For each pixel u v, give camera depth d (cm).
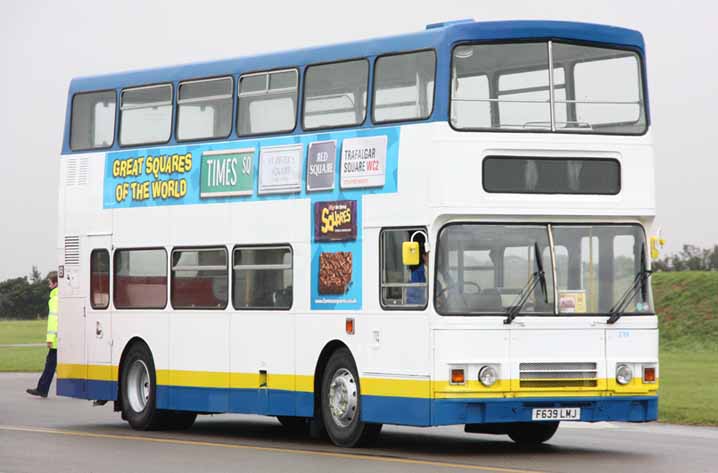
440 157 2036
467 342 2016
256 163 2356
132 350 2612
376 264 2125
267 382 2323
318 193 2236
